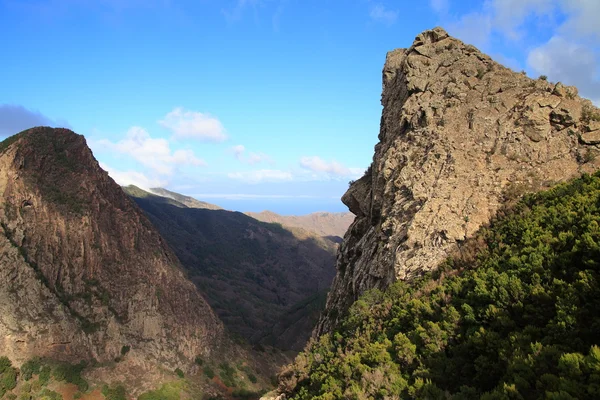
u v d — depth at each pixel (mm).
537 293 13938
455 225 22188
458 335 15242
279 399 24609
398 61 36312
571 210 18172
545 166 23234
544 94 25906
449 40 31984
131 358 75625
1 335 63500
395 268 22875
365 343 19109
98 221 88625
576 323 11891
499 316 14406
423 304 18031
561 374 10125
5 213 75062
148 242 98875
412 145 27719
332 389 16609
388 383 14227
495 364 12555
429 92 29656
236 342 102938
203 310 100188
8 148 82562
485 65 29828
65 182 88125
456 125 26578
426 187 24578
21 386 61062
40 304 69875
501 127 25531
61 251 79125
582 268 14305
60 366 65500
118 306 81750
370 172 37344
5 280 68562
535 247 17016
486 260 18797
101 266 83750
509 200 22469
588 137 23094
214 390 81875
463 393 12188
